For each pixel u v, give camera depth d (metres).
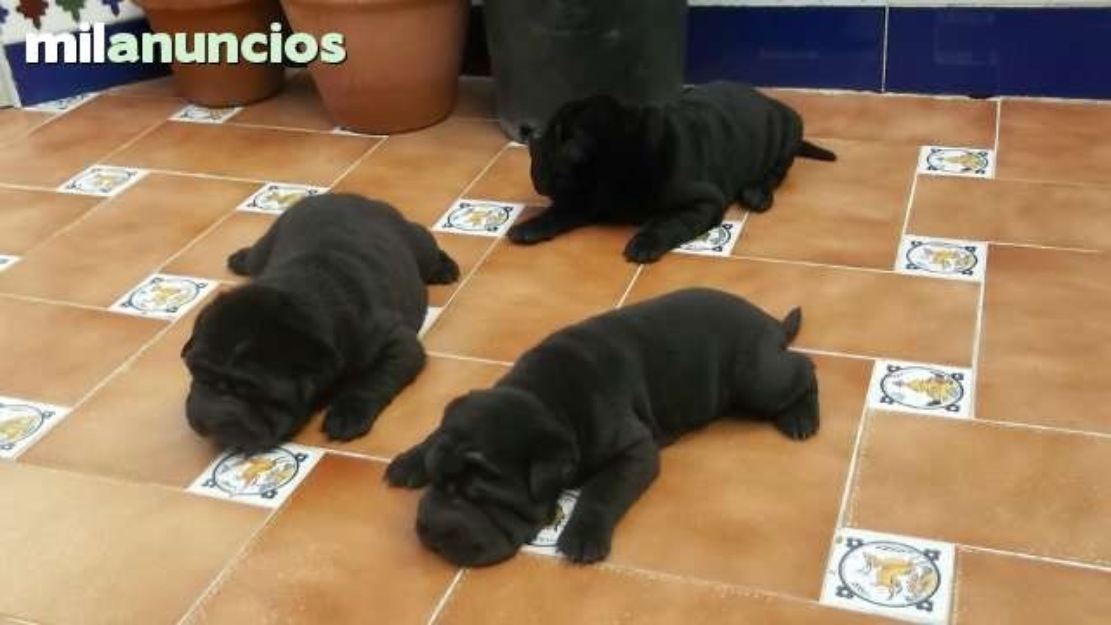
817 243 1.52
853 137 1.73
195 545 1.21
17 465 1.29
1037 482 1.21
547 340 1.23
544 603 1.14
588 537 1.17
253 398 1.26
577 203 1.57
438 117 1.83
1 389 1.38
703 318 1.26
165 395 1.37
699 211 1.54
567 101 1.69
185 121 1.89
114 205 1.68
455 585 1.16
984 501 1.20
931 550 1.17
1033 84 1.79
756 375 1.26
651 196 1.55
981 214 1.55
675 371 1.24
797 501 1.21
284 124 1.87
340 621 1.14
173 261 1.57
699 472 1.24
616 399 1.20
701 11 1.85
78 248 1.60
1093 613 1.12
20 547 1.22
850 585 1.14
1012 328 1.38
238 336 1.26
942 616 1.12
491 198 1.65
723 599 1.14
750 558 1.17
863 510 1.20
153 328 1.46
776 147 1.63
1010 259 1.48
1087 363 1.33
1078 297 1.42
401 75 1.76
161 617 1.15
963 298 1.42
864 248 1.51
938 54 1.80
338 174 1.72
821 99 1.84
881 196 1.60
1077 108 1.76
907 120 1.76
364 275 1.34
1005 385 1.31
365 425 1.30
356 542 1.20
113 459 1.30
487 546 1.16
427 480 1.24
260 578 1.18
